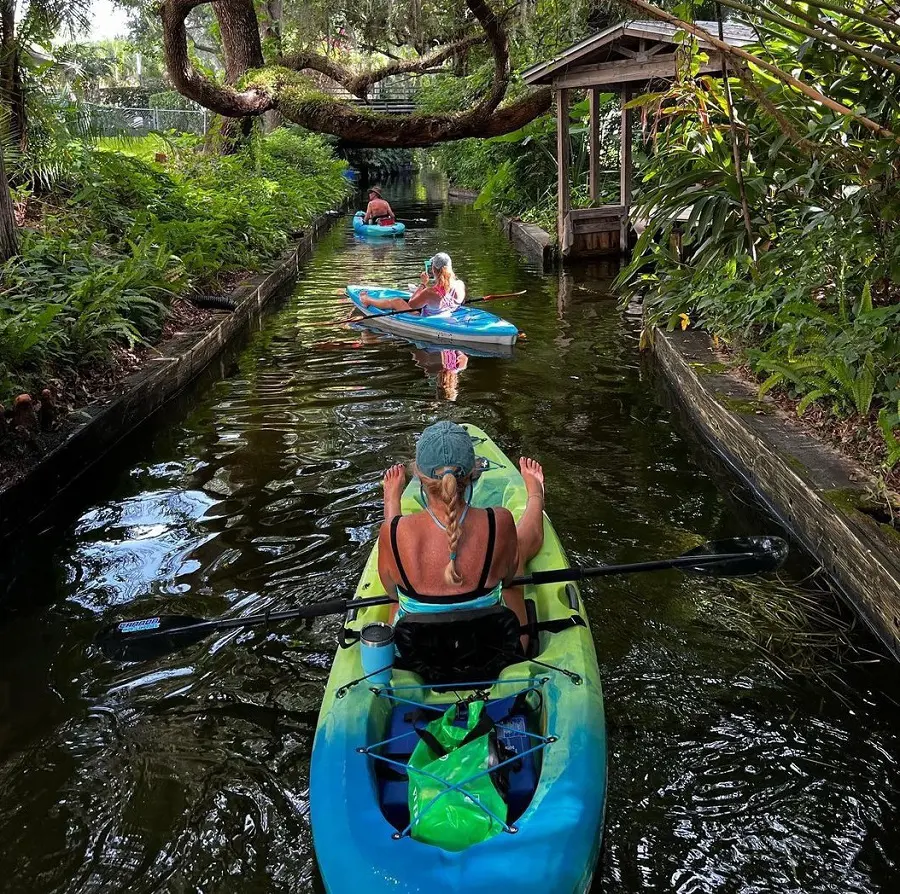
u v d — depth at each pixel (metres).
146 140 16.19
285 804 2.96
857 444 4.87
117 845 2.79
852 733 3.26
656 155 7.20
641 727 3.29
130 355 7.39
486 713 2.69
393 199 29.44
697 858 2.71
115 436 6.16
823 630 3.88
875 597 3.77
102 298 7.18
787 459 4.81
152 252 9.98
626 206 14.62
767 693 3.48
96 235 9.21
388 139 16.06
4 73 10.19
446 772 2.50
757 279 6.17
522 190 20.16
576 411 6.85
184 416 6.95
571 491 5.32
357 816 2.39
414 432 6.38
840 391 5.09
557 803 2.41
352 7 15.03
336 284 13.15
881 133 4.14
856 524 4.05
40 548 4.78
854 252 5.28
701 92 6.32
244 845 2.79
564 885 2.18
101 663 3.79
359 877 2.20
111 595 4.29
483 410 6.88
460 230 19.92
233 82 18.56
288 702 3.50
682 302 7.38
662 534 4.77
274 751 3.22
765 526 4.87
